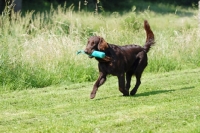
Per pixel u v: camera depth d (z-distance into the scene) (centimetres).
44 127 950
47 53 1538
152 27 2752
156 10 5081
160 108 1072
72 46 1598
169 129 908
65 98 1235
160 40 1831
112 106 1121
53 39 1656
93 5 4638
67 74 1516
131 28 1994
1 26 1644
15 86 1394
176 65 1736
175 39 1859
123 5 5031
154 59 1716
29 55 1500
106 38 1750
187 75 1570
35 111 1094
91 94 1205
